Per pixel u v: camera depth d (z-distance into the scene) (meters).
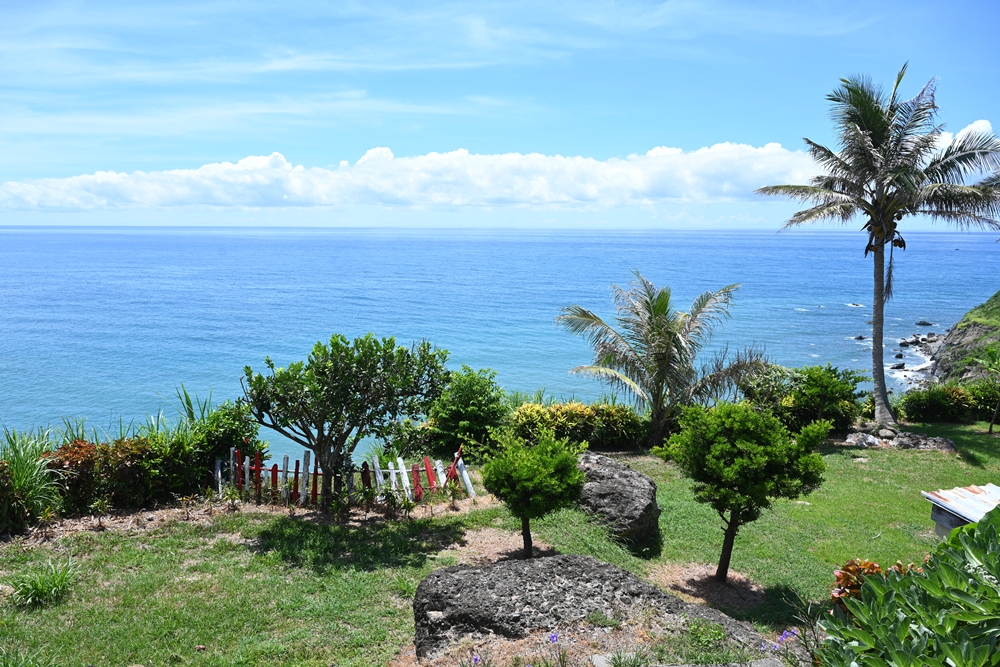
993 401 25.78
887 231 24.14
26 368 43.41
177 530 12.09
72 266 152.38
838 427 23.78
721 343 55.53
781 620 10.55
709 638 7.53
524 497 11.55
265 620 9.08
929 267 168.50
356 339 13.33
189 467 13.86
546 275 133.00
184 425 14.98
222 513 13.06
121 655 8.03
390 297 90.88
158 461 13.38
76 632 8.48
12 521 11.63
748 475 11.20
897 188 23.41
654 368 22.20
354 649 8.41
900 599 3.14
